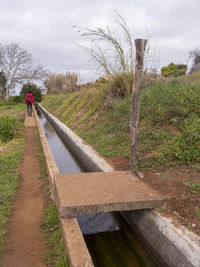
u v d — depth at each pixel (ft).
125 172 14.35
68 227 9.59
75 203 10.43
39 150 23.35
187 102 18.84
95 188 12.06
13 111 76.69
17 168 18.26
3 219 11.40
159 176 13.24
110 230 12.29
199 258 7.90
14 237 10.27
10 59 125.90
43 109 72.74
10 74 127.44
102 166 17.10
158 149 15.92
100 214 13.89
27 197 13.82
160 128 18.57
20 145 25.09
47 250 9.45
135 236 11.85
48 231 10.64
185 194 11.21
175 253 8.94
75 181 12.94
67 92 93.20
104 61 25.17
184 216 10.09
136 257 10.33
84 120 32.76
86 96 42.63
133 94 13.94
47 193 14.10
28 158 20.83
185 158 14.24
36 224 11.21
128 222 13.03
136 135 14.40
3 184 15.12
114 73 26.45
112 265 9.78
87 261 7.70
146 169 14.23
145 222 11.24
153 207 11.04
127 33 23.39
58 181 12.91
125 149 18.95
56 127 41.14
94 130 26.61
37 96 118.42
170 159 14.60
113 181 13.00
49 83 107.14
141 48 13.21
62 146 30.37
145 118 20.80
